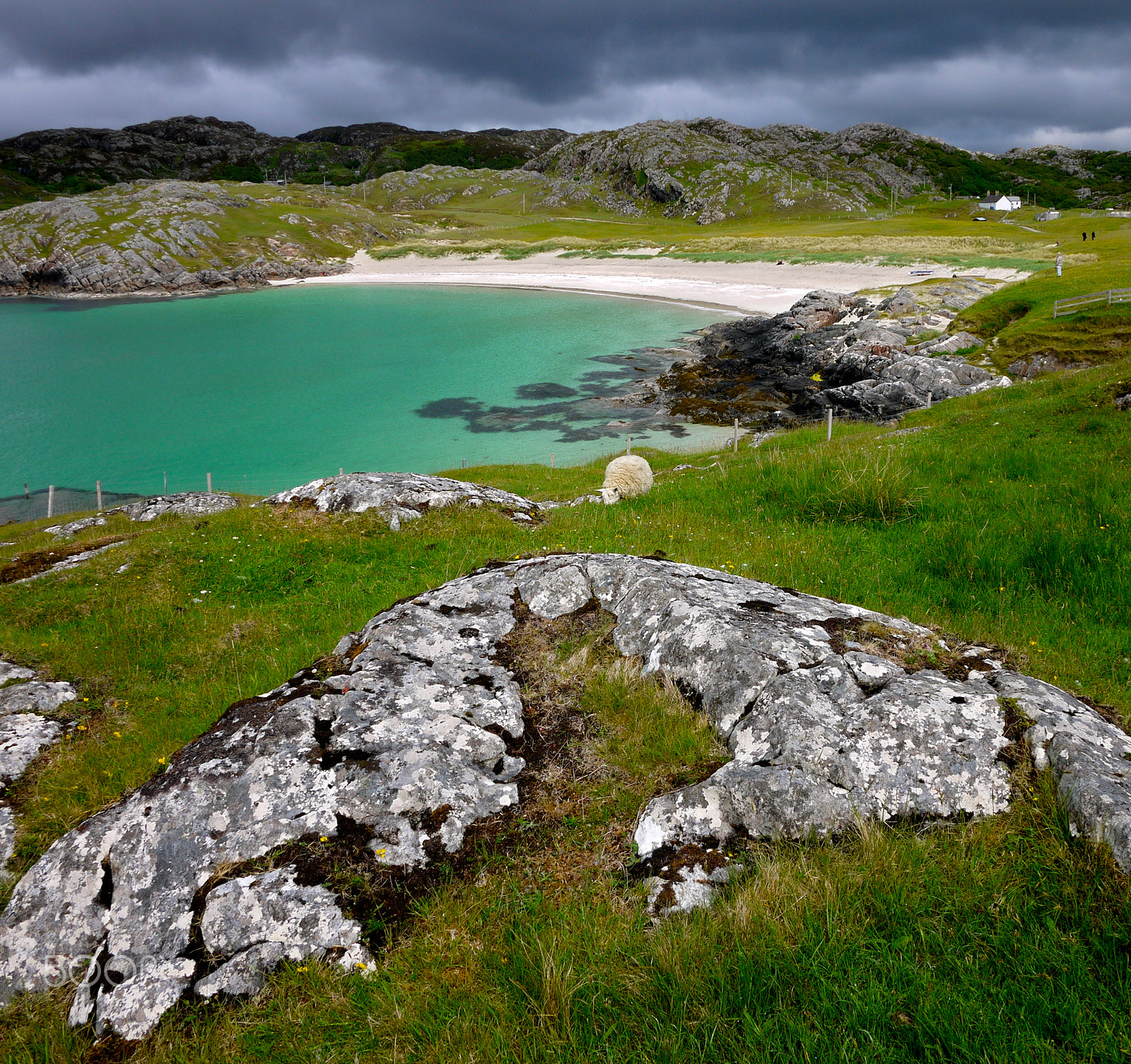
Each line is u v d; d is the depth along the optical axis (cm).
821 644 650
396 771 561
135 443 4934
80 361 7738
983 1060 339
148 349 8312
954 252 9981
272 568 1421
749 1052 359
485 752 600
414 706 642
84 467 4456
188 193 16375
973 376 4316
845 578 1023
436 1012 409
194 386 6569
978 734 534
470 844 522
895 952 404
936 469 1563
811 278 9756
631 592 792
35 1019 455
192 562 1460
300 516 1647
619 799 554
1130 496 1195
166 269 13250
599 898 471
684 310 8975
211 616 1261
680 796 522
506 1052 379
